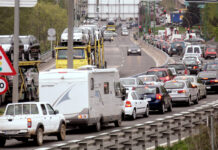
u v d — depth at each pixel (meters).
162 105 73.44
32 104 44.09
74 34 108.12
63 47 108.88
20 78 87.56
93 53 115.00
